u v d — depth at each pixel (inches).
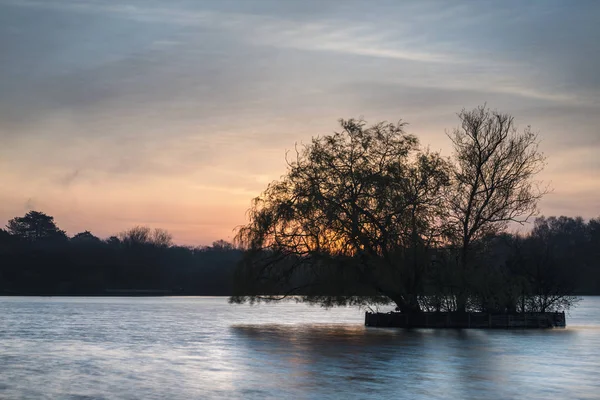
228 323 3102.9
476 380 1318.9
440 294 2691.9
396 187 2635.3
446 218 2736.2
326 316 3939.5
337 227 2635.3
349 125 2716.5
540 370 1448.1
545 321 2760.8
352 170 2679.6
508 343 2006.6
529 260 3065.9
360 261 2645.2
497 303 2760.8
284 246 2696.9
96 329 2664.9
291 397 1149.1
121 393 1178.0
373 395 1167.0
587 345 1955.0
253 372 1411.2
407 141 2719.0
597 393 1192.2
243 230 2726.4
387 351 1785.2
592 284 7696.9
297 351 1790.1
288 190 2699.3
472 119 2874.0
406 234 2618.1
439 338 2185.0
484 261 2842.0
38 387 1236.5
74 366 1509.6
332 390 1210.0
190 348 1877.5
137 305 5541.3
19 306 5098.4
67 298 7667.3
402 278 2691.9
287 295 2728.8
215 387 1235.9
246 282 2723.9
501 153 2861.7
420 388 1232.8
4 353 1777.8
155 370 1443.2
